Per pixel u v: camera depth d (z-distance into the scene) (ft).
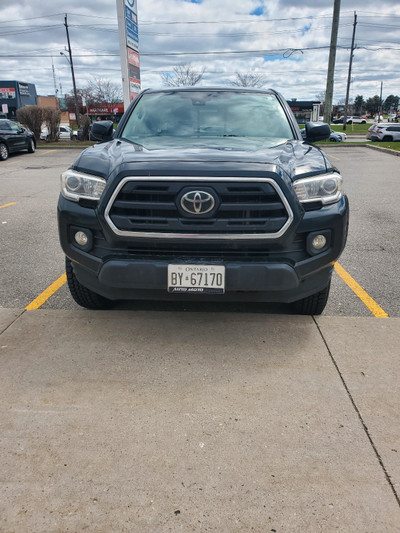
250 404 8.11
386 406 8.05
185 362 9.40
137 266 8.96
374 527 5.80
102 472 6.63
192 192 8.54
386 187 32.94
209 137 12.01
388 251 17.51
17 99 184.65
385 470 6.67
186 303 12.35
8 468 6.69
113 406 8.04
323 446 7.13
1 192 31.78
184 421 7.67
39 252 17.30
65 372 9.04
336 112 355.15
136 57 43.55
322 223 9.10
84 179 9.33
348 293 13.28
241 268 8.84
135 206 8.74
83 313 11.60
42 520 5.89
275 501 6.16
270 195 8.68
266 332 10.63
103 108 191.42
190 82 144.66
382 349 9.89
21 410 7.93
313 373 9.02
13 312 11.63
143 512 6.00
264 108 13.42
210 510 6.03
